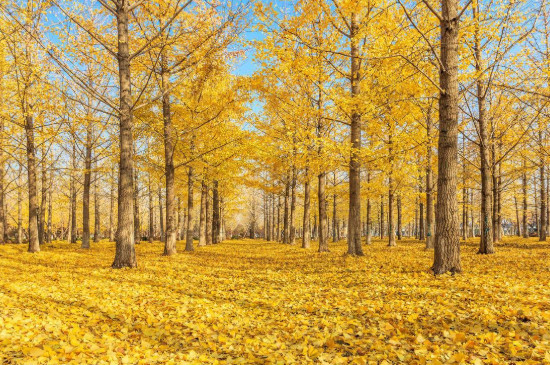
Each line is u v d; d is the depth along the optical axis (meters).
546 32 10.95
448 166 6.64
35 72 8.98
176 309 5.07
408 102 10.69
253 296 6.19
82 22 10.13
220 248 19.44
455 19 6.66
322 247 14.43
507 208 26.89
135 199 23.16
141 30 11.65
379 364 3.12
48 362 2.85
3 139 13.25
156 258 11.88
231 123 14.97
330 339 3.72
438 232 6.73
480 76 9.70
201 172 16.91
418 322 4.16
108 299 5.48
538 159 18.55
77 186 25.27
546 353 2.88
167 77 12.66
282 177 23.53
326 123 12.81
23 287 6.07
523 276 6.38
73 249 16.23
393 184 16.88
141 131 13.10
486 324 3.84
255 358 3.32
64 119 12.48
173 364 3.16
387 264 8.91
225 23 10.26
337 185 18.52
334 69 10.44
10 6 9.04
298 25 9.78
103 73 12.14
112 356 3.13
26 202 30.42
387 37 9.42
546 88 11.38
